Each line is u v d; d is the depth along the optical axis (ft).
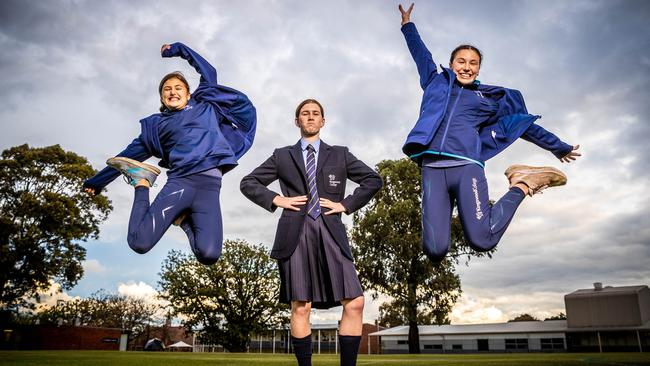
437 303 77.00
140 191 11.71
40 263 71.41
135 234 10.97
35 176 73.82
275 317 104.83
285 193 11.27
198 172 11.55
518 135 12.36
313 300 10.21
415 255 75.97
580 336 104.78
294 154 11.34
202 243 11.04
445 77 12.73
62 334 100.48
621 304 99.66
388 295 77.82
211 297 102.27
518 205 11.42
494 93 12.75
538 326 115.34
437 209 11.09
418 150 11.64
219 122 13.20
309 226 10.50
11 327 95.40
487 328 122.62
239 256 105.09
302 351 10.30
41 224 73.00
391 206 78.33
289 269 10.34
